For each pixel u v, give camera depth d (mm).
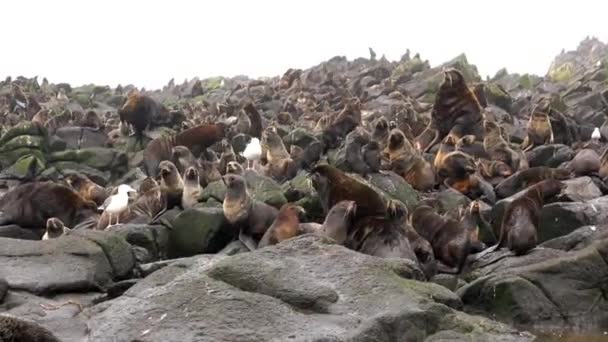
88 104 40906
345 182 12000
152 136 25172
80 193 17125
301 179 15562
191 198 14773
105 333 7812
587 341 8789
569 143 22391
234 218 12688
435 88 34969
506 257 11438
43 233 15117
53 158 23516
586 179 15203
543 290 9875
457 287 10867
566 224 12727
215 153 22031
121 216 14609
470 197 15906
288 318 7934
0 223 14945
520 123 25938
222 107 31531
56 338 6652
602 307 9906
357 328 7750
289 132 23109
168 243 13156
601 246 10375
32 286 9750
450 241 11797
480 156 18516
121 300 8805
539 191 12164
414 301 8305
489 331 8211
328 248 9523
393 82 37469
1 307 9258
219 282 8656
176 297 8328
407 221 12180
